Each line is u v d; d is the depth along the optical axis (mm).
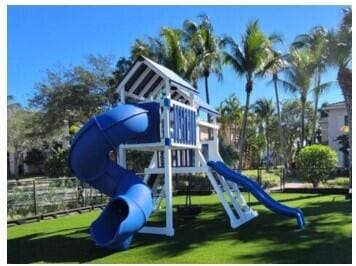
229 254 7078
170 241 8320
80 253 7523
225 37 23203
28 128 34406
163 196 12984
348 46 16984
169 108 9227
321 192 17844
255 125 54812
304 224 9586
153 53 24234
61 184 13750
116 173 8500
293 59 28031
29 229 10352
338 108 33938
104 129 8102
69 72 30344
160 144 9180
